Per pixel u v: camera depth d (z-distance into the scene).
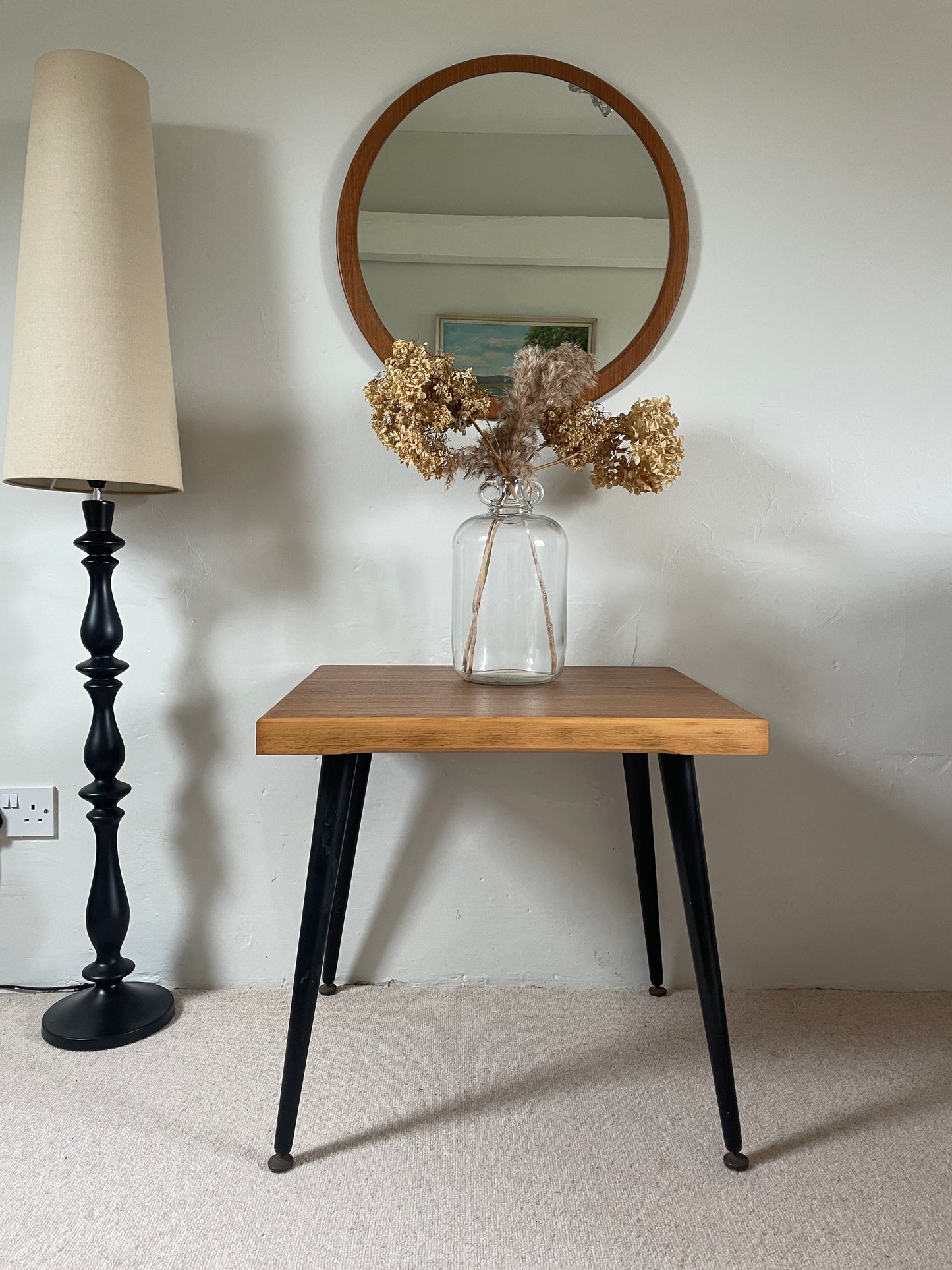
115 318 1.39
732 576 1.71
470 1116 1.33
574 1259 1.06
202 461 1.66
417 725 1.16
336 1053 1.50
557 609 1.45
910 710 1.74
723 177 1.65
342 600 1.70
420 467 1.36
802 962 1.75
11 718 1.68
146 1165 1.21
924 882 1.75
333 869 1.19
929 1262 1.05
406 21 1.62
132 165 1.42
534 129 1.63
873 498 1.70
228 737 1.70
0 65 1.60
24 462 1.37
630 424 1.42
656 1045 1.53
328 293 1.65
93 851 1.71
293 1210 1.13
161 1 1.61
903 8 1.64
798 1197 1.16
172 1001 1.62
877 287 1.67
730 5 1.63
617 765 1.73
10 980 1.71
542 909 1.75
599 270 1.64
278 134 1.63
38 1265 1.04
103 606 1.54
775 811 1.75
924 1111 1.35
